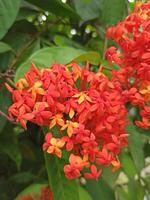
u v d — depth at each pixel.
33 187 0.34
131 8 0.42
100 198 0.37
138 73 0.27
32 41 0.35
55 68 0.25
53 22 0.38
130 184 0.43
